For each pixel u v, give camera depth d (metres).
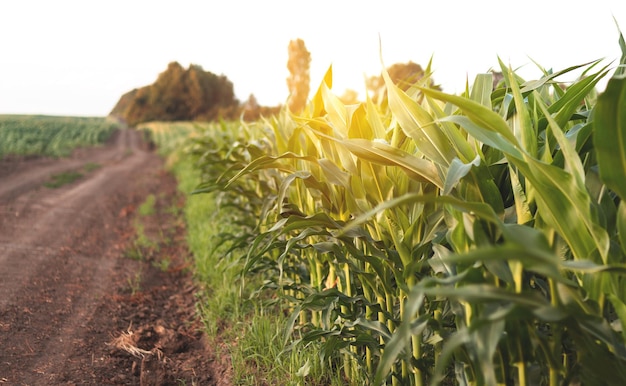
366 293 2.04
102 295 3.98
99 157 20.38
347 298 1.92
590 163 1.31
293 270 2.86
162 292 4.21
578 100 1.39
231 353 2.62
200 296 3.93
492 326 1.08
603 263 1.15
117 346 2.98
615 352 1.07
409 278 1.61
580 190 1.09
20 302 3.62
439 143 1.47
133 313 3.64
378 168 1.71
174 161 15.97
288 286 2.58
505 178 1.54
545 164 1.11
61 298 3.84
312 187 2.08
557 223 1.18
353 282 2.16
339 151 1.82
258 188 3.67
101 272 4.63
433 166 1.48
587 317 1.09
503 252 0.90
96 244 5.71
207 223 5.92
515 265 1.16
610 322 1.24
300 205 2.68
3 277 4.15
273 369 2.34
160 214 7.91
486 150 1.54
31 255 4.94
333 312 2.29
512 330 1.23
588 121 1.37
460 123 1.30
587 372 1.17
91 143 28.08
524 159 1.23
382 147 1.53
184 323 3.51
